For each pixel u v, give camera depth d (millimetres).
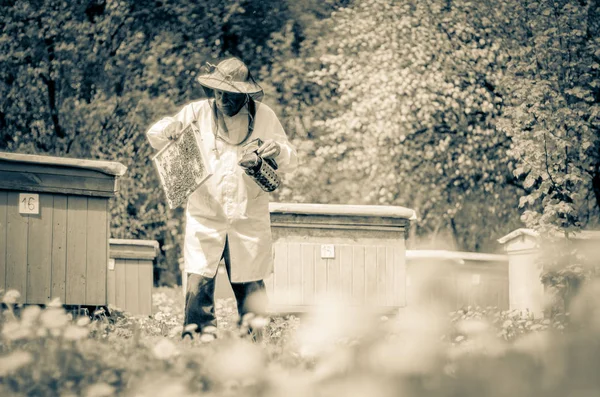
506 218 21562
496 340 4414
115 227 21719
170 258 23609
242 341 4773
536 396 2488
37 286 7562
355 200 20891
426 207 20812
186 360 4020
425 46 19969
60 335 4367
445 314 4965
